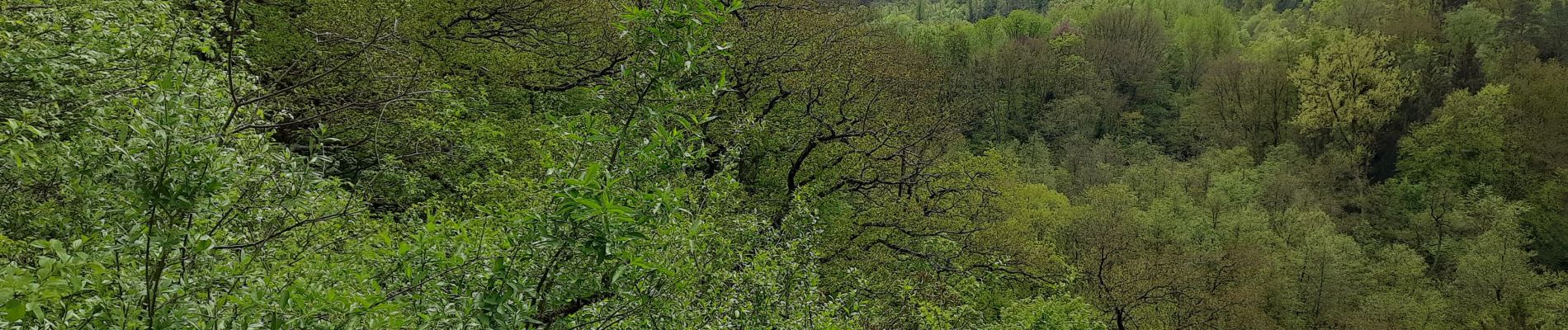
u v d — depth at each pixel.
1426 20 66.25
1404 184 55.16
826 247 19.25
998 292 24.56
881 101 24.03
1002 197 27.33
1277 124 65.00
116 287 3.85
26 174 5.29
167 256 3.86
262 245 5.39
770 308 10.34
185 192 3.84
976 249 21.77
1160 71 79.94
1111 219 44.19
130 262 3.91
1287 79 64.19
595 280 6.03
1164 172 57.06
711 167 17.88
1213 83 69.31
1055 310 21.06
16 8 6.51
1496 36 66.38
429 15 19.67
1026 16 94.94
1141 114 75.25
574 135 5.48
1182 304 33.06
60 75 6.18
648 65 5.59
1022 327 20.69
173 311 3.80
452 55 19.06
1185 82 82.31
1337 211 54.56
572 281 5.73
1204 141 69.69
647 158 5.55
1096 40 83.25
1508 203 50.84
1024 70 72.44
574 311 7.17
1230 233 46.81
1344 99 58.78
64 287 3.18
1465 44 65.31
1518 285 42.62
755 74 21.72
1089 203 50.56
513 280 5.09
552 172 5.47
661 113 5.66
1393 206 54.97
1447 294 44.75
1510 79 59.09
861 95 23.34
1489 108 55.09
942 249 20.31
